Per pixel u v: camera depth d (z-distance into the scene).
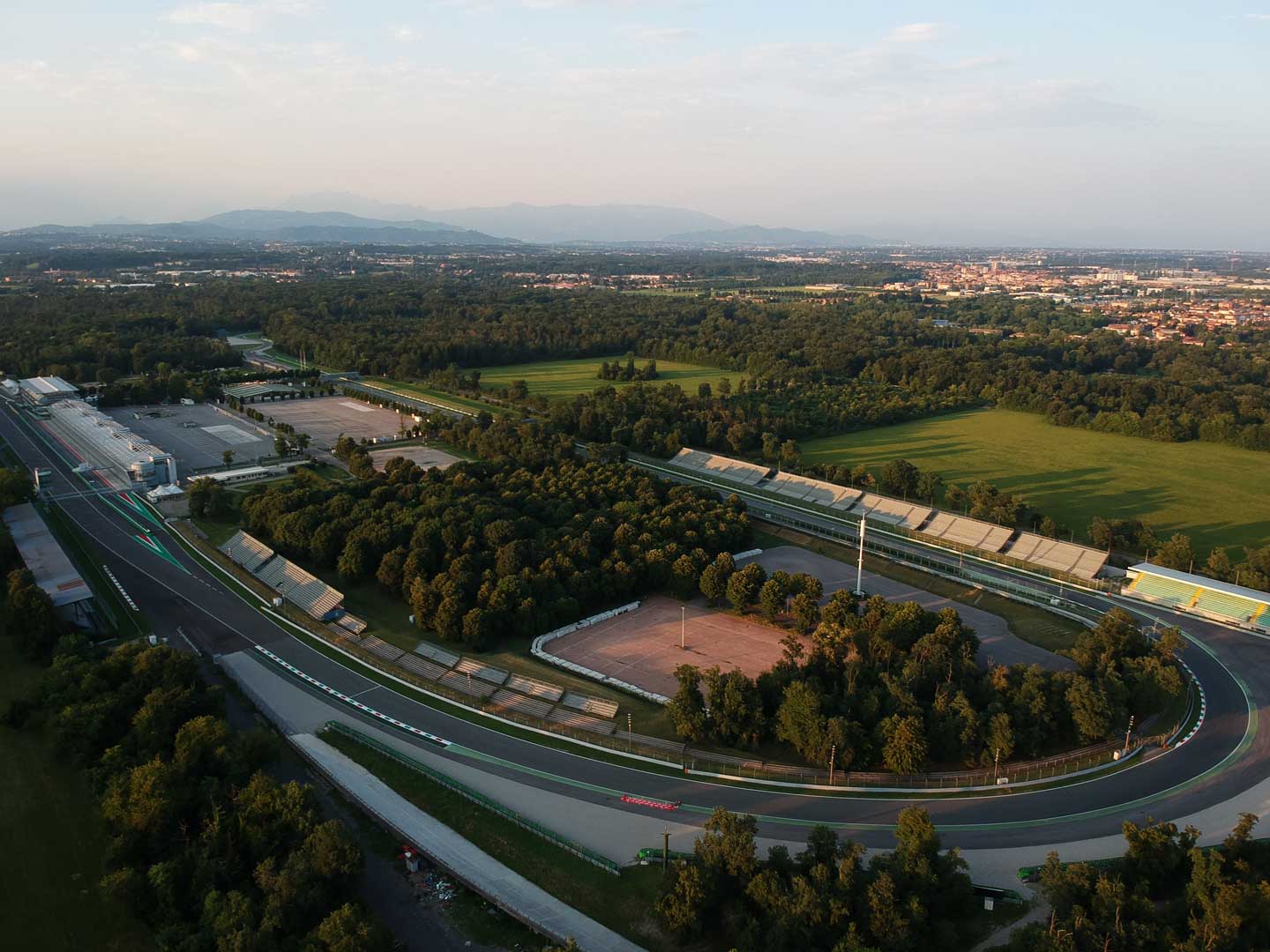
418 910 78.81
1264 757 107.44
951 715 105.12
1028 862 87.31
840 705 106.94
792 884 76.50
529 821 92.69
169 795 84.75
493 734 111.19
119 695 103.06
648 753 107.06
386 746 106.94
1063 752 107.94
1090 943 70.88
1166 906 79.12
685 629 143.62
